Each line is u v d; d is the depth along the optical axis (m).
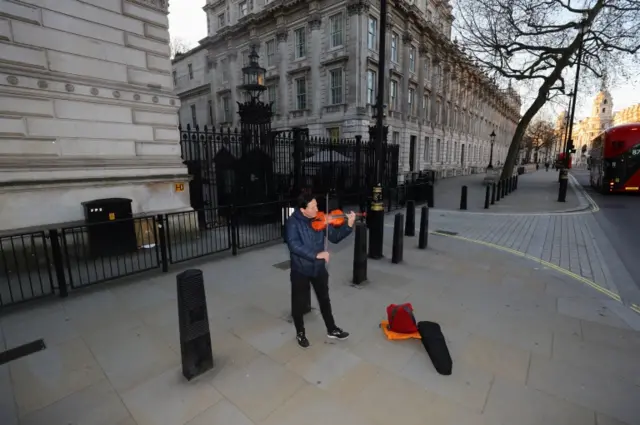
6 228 5.62
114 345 3.47
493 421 2.43
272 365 3.11
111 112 6.87
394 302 4.48
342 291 4.86
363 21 22.23
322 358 3.22
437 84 34.53
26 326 3.87
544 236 8.47
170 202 7.83
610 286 5.10
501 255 6.73
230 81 33.72
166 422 2.43
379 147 6.35
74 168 6.32
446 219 10.95
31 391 2.77
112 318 4.07
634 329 3.75
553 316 4.08
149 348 3.42
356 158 13.41
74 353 3.33
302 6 25.25
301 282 3.32
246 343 3.48
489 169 24.94
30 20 5.75
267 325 3.87
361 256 5.07
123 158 7.08
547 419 2.45
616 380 2.88
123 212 6.43
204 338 2.96
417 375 2.96
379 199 6.32
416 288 4.97
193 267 6.01
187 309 2.82
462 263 6.20
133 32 7.10
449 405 2.59
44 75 5.95
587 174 40.34
